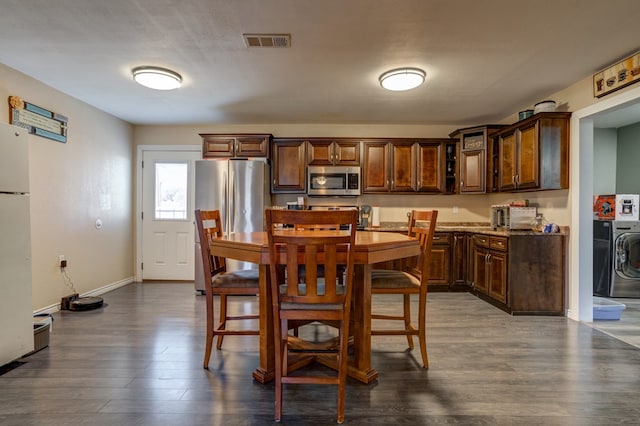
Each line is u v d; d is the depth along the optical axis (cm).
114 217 433
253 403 173
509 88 327
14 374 202
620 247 409
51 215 330
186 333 271
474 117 434
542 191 362
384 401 175
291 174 445
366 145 446
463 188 432
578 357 229
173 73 290
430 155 445
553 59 263
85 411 165
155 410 166
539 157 321
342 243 160
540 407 170
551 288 325
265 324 194
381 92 339
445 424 157
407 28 219
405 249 202
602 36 229
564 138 319
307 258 160
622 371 209
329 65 275
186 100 368
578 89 310
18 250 215
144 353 232
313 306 163
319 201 475
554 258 325
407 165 446
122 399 176
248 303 361
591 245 311
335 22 212
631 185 461
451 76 297
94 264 394
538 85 319
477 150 418
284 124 475
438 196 476
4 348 205
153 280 478
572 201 316
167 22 213
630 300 399
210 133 453
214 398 178
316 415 163
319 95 349
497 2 190
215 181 408
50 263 329
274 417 161
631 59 256
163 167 479
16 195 214
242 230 406
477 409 168
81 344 248
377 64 273
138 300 372
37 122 311
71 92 344
